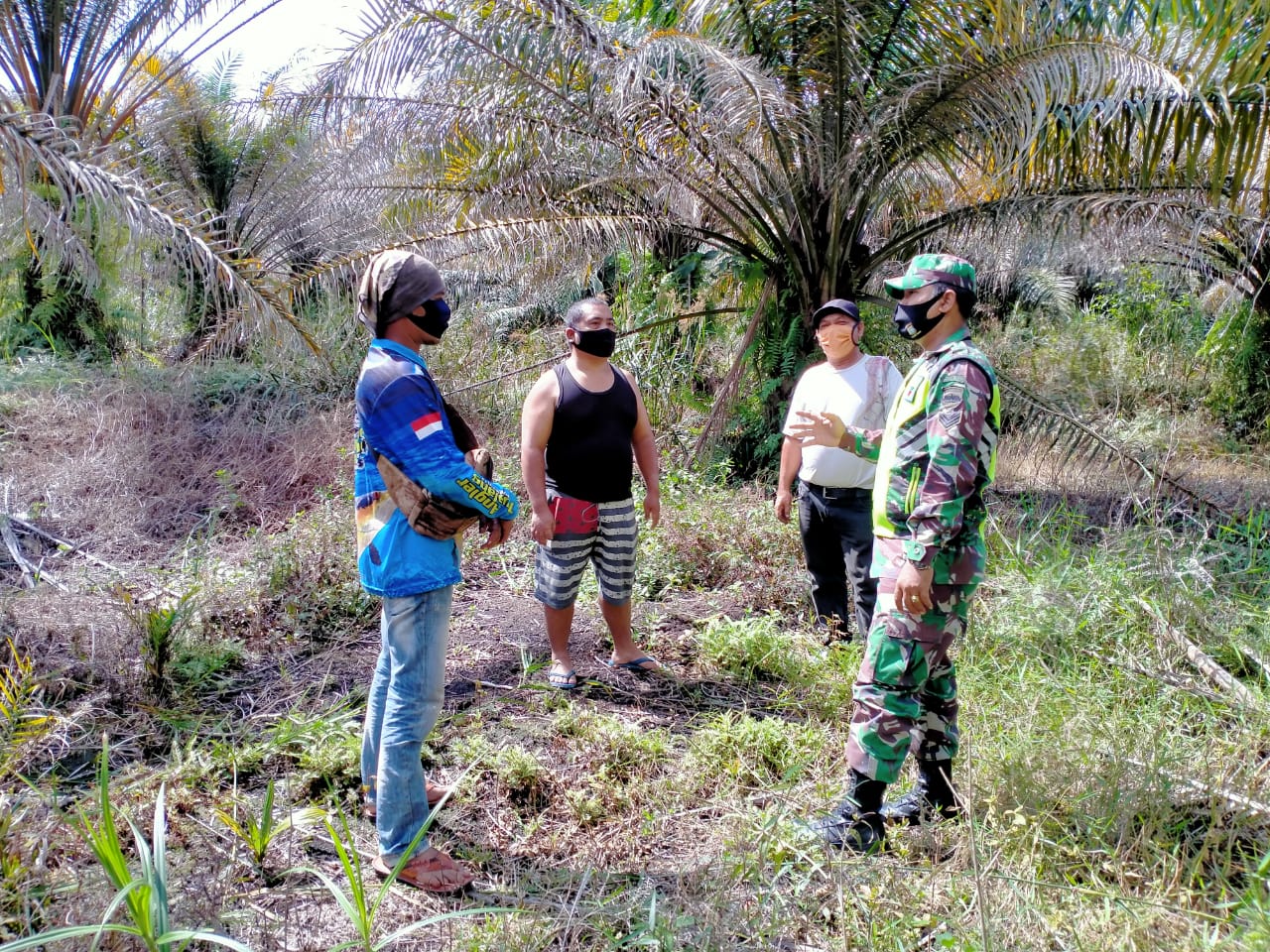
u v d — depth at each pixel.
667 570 5.31
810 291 7.07
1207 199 5.99
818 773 3.23
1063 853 2.69
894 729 2.71
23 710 3.21
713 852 2.79
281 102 6.54
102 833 2.37
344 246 9.30
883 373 3.99
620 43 6.46
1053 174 6.46
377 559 2.55
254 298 4.72
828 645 4.27
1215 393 8.88
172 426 6.94
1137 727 3.31
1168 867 2.55
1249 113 5.44
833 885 2.58
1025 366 9.68
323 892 2.61
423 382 2.48
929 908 2.48
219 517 6.01
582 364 3.82
